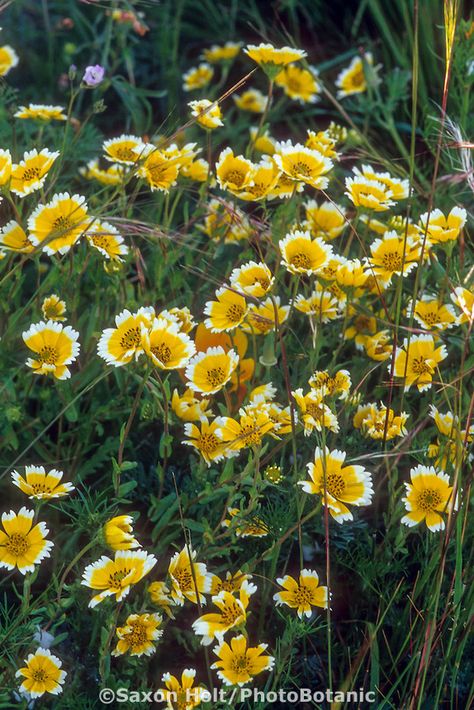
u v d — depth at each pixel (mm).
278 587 1015
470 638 1000
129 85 1380
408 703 956
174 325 944
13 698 941
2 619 1009
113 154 1103
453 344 1146
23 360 1071
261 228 1077
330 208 1136
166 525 987
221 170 1072
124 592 892
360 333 1111
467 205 1271
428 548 1008
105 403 1101
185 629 1015
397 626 1014
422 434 1048
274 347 1015
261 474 1006
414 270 1165
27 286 1225
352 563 1041
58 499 1052
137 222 1014
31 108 1126
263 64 1114
